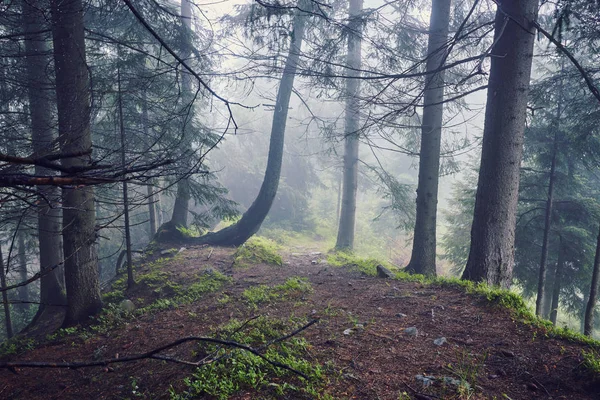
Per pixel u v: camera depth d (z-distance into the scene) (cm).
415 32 1102
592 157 1193
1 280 1145
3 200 202
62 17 659
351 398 393
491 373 439
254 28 588
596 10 585
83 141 648
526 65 702
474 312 618
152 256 1273
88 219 794
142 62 1040
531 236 1474
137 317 813
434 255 1071
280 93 1336
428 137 1040
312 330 580
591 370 411
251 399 397
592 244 1372
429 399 388
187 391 432
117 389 506
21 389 564
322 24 894
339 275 1050
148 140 1138
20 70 918
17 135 615
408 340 534
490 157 734
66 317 812
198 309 799
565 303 1645
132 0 813
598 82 920
